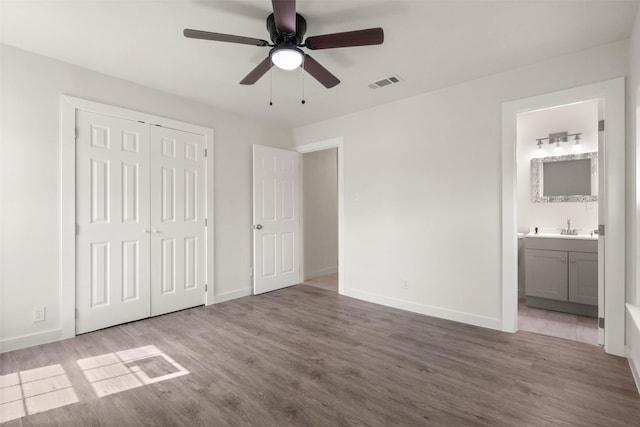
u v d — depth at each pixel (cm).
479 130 302
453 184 319
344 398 186
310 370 219
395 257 364
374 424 163
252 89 331
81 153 283
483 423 163
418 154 344
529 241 365
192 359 236
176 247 349
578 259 334
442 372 215
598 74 243
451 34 228
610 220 238
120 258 307
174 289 348
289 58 199
